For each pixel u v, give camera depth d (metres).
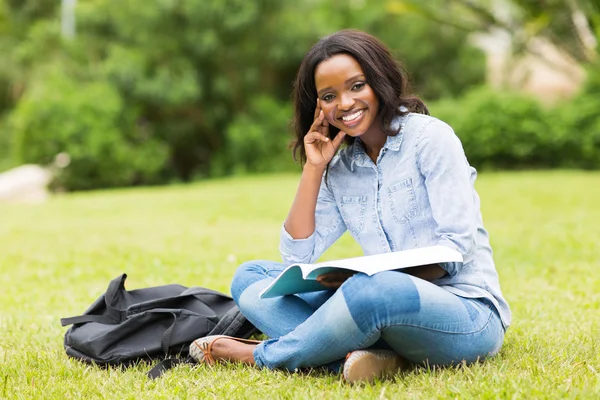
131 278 7.99
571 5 22.39
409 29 28.98
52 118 25.00
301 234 4.30
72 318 4.71
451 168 3.87
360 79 3.93
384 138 4.09
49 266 8.96
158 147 27.70
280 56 27.48
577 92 25.36
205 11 26.27
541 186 17.00
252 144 27.91
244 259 8.91
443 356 3.77
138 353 4.43
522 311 5.79
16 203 19.64
